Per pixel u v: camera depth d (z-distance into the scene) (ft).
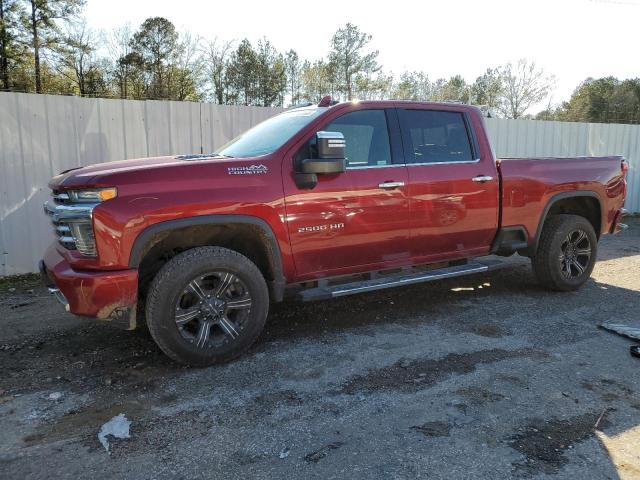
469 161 16.42
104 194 11.13
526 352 13.24
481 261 17.48
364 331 14.94
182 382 11.63
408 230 15.12
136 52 147.74
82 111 23.08
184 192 11.81
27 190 22.29
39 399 10.90
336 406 10.41
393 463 8.45
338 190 13.78
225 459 8.64
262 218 12.70
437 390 11.05
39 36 135.03
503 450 8.79
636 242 30.71
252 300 12.78
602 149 41.75
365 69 176.65
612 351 13.33
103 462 8.59
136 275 11.35
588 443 9.00
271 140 14.29
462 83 179.63
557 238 18.17
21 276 22.45
